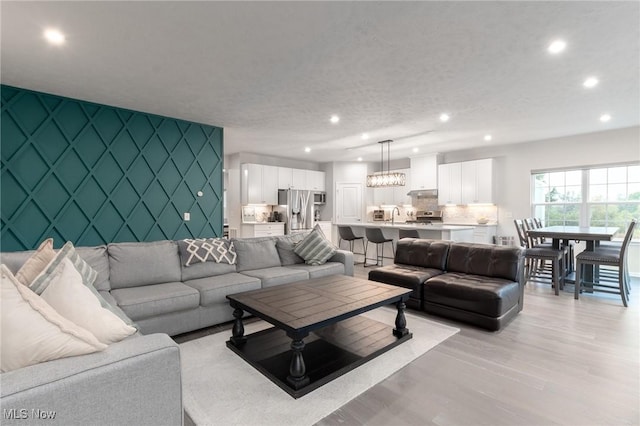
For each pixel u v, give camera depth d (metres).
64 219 3.96
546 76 3.32
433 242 4.29
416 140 6.41
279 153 7.91
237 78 3.38
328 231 8.95
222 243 3.92
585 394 2.07
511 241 6.76
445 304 3.44
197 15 2.26
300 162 9.03
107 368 1.13
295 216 8.09
